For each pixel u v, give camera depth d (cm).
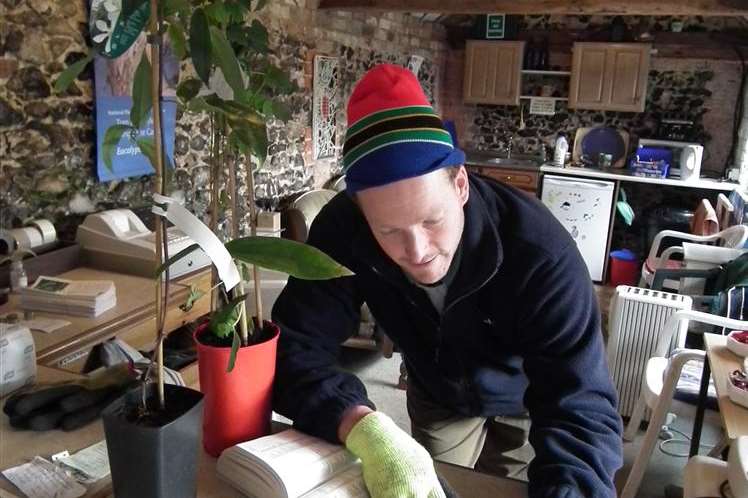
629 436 301
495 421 157
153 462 76
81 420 109
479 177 121
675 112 590
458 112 677
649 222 568
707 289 362
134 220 266
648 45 564
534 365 111
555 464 92
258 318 102
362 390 109
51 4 250
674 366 233
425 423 157
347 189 93
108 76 276
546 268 108
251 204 99
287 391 106
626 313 308
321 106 466
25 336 121
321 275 77
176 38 86
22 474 94
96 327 193
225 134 95
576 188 554
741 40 553
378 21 530
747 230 391
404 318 132
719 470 179
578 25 609
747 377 191
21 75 243
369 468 88
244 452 90
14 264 218
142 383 82
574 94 596
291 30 418
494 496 94
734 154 563
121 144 288
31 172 252
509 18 618
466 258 110
